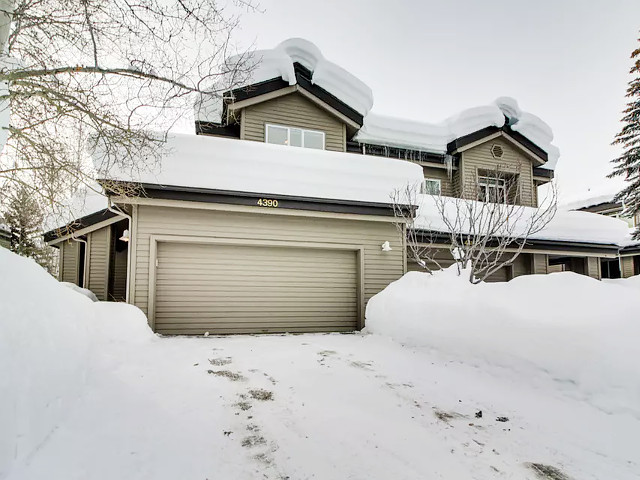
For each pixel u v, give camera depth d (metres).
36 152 5.16
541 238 10.11
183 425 2.65
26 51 4.79
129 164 5.80
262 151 6.91
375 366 4.43
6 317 2.05
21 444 1.88
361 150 11.29
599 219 11.29
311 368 4.28
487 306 4.46
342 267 7.64
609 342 3.21
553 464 2.32
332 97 10.05
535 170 13.06
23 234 11.14
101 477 1.94
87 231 9.68
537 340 3.72
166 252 6.54
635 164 14.43
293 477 2.11
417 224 8.94
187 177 6.32
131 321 4.97
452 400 3.40
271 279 7.12
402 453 2.43
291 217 7.19
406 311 5.76
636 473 2.19
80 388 2.83
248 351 4.98
